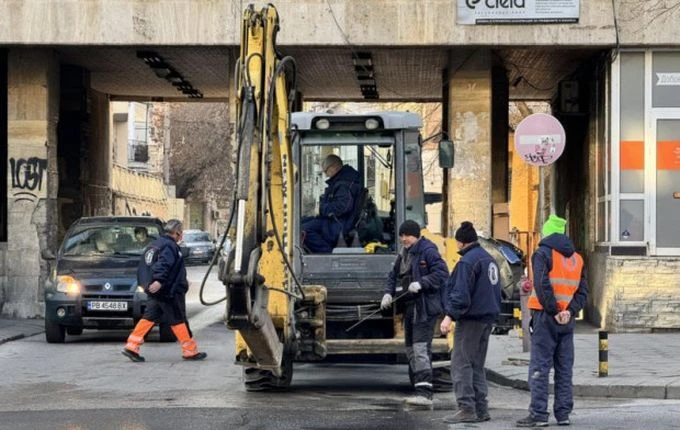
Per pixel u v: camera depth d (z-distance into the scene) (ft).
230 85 126.72
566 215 153.99
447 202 132.46
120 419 62.80
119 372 86.33
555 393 61.41
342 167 77.00
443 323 62.90
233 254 57.41
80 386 78.38
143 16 122.01
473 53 126.62
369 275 75.61
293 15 120.16
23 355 97.91
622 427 60.08
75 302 105.70
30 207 131.13
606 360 78.18
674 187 118.01
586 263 134.10
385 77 158.71
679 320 115.24
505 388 80.53
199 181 405.59
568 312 60.49
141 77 161.68
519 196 221.66
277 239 61.93
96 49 130.62
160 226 117.19
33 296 130.72
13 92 130.72
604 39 117.39
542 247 61.00
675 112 118.11
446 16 119.44
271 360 64.49
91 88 172.24
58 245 151.43
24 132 130.93
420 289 67.36
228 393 75.15
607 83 120.16
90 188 168.76
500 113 150.71
